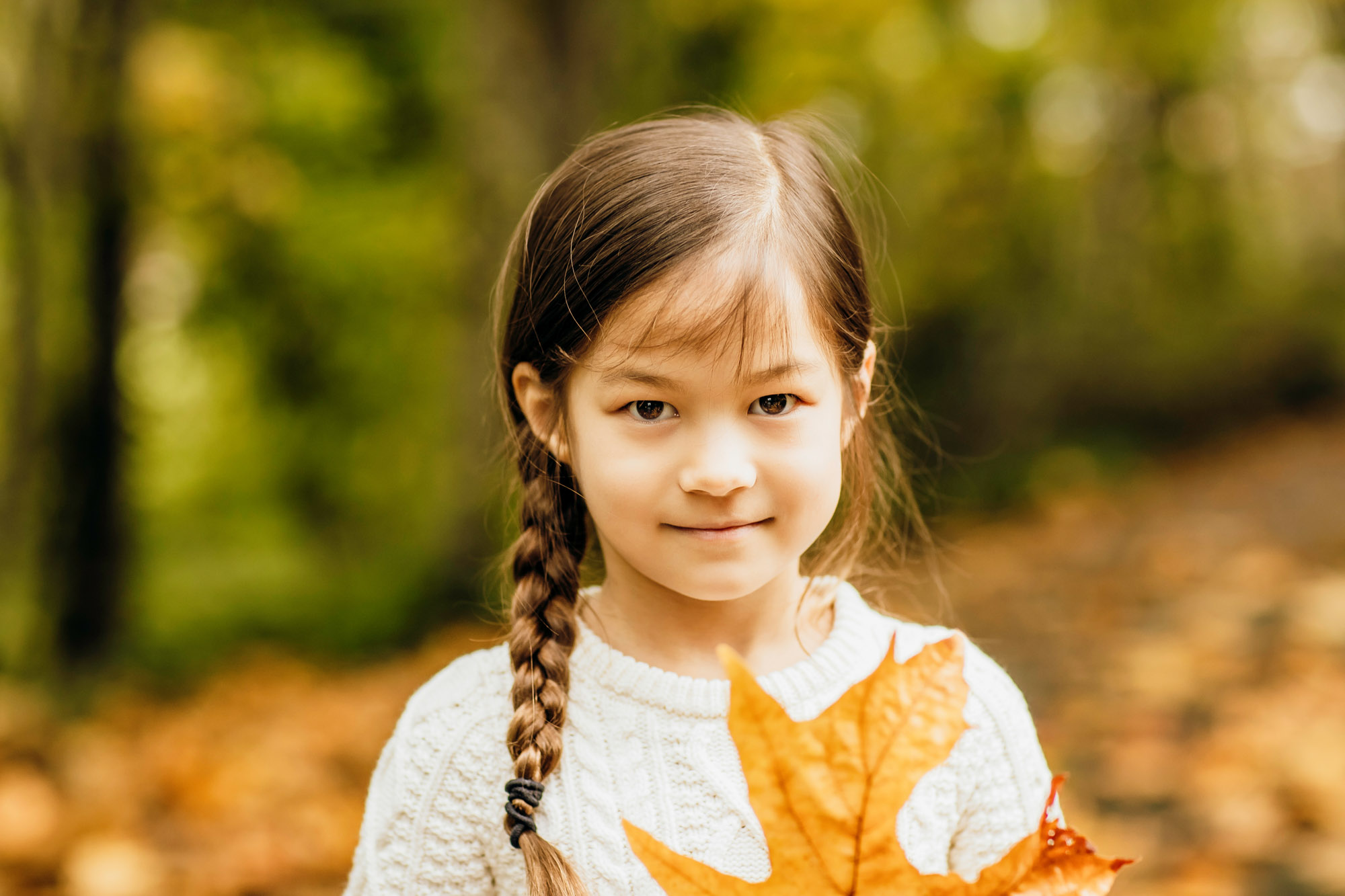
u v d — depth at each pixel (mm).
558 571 1133
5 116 4531
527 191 5285
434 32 6594
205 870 2627
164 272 7184
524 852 995
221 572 7340
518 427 1196
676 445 938
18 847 2711
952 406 8094
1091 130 9188
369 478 8672
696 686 1083
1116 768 2895
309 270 7414
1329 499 6086
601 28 5363
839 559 1279
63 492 4965
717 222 947
